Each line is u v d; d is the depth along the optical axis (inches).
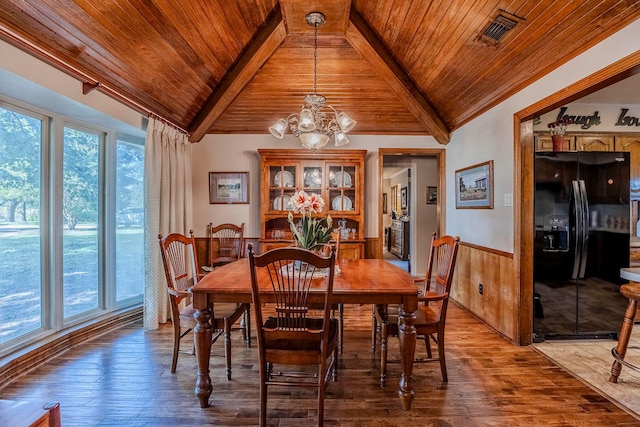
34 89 82.6
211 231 157.8
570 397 77.7
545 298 110.7
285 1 92.1
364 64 126.4
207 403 73.8
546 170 108.8
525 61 94.4
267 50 112.8
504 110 114.4
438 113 151.6
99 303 123.7
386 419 69.8
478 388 81.5
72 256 112.8
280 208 159.3
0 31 67.0
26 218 97.6
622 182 109.9
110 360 96.1
